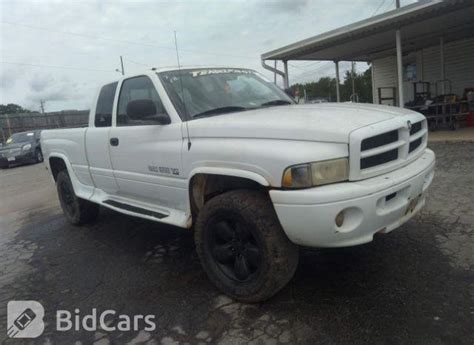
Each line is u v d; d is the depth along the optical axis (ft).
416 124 10.84
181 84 11.80
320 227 8.33
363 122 9.11
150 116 11.64
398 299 9.46
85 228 18.30
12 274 13.84
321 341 8.28
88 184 17.01
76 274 13.14
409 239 12.80
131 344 8.97
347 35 36.91
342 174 8.58
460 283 9.89
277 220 9.21
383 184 8.66
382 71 56.39
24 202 27.30
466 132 34.88
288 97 14.62
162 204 12.93
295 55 45.34
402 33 38.40
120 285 11.93
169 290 11.27
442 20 34.27
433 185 18.86
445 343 7.80
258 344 8.44
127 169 13.64
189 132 10.91
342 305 9.50
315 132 8.71
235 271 10.19
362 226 8.52
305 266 11.68
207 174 10.68
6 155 55.77
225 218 10.10
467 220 13.94
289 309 9.59
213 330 9.13
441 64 44.55
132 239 15.99
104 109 15.20
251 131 9.49
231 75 14.06
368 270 11.05
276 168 8.66
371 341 8.09
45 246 16.49
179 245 14.75
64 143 17.75
